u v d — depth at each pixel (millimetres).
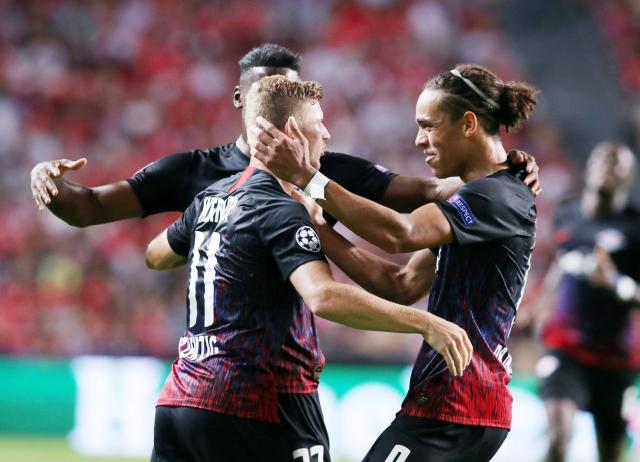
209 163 17781
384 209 13938
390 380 38000
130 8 63062
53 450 36406
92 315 46594
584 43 71688
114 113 58125
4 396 38594
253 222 13586
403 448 14297
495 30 68188
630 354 26469
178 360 14273
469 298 14414
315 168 14477
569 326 26312
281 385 14125
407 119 59688
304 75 61031
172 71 60812
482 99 14766
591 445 34969
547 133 62000
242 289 13594
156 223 50375
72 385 38531
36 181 16688
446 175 15156
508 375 14805
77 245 48719
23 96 57625
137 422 37594
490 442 14500
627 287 25750
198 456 13625
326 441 14781
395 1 65875
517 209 14500
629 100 69000
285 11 64875
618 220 27297
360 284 15617
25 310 45625
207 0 64562
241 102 18094
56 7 61844
